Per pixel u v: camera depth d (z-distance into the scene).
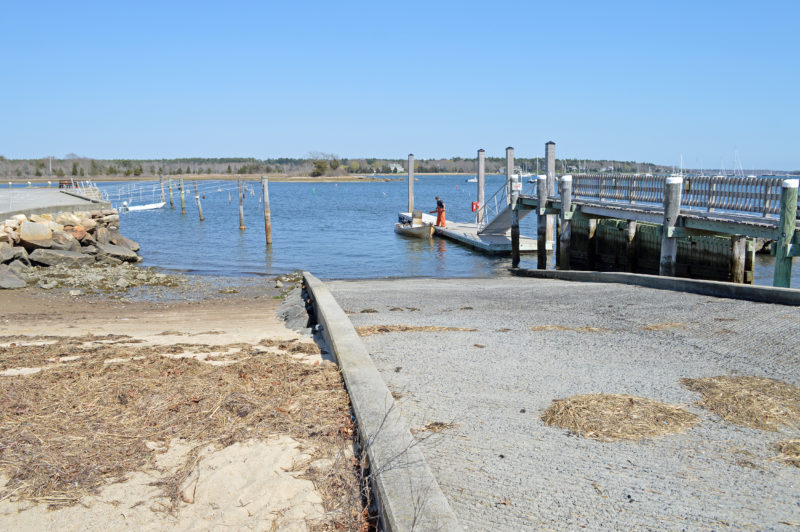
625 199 19.86
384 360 7.48
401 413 5.61
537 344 8.23
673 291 12.11
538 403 5.87
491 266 25.80
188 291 19.05
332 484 4.20
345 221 51.22
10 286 18.00
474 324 9.75
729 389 6.12
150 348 8.55
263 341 9.20
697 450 4.80
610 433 5.12
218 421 5.29
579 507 3.98
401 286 15.97
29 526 3.85
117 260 25.42
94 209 28.61
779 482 4.27
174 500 4.11
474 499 4.10
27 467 4.51
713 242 16.20
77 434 5.07
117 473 4.47
